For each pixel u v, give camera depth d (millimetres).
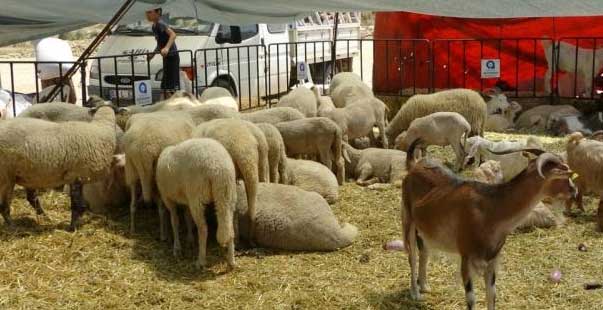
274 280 5660
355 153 9195
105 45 13914
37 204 7004
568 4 7285
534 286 5547
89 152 6438
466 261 4516
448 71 14148
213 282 5617
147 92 10102
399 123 10461
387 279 5727
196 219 5793
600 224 6844
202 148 5660
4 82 22500
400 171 8773
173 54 11336
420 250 5320
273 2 9383
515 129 12438
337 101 11477
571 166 7141
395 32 14797
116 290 5414
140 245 6406
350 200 8094
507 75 14070
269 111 9023
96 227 6734
